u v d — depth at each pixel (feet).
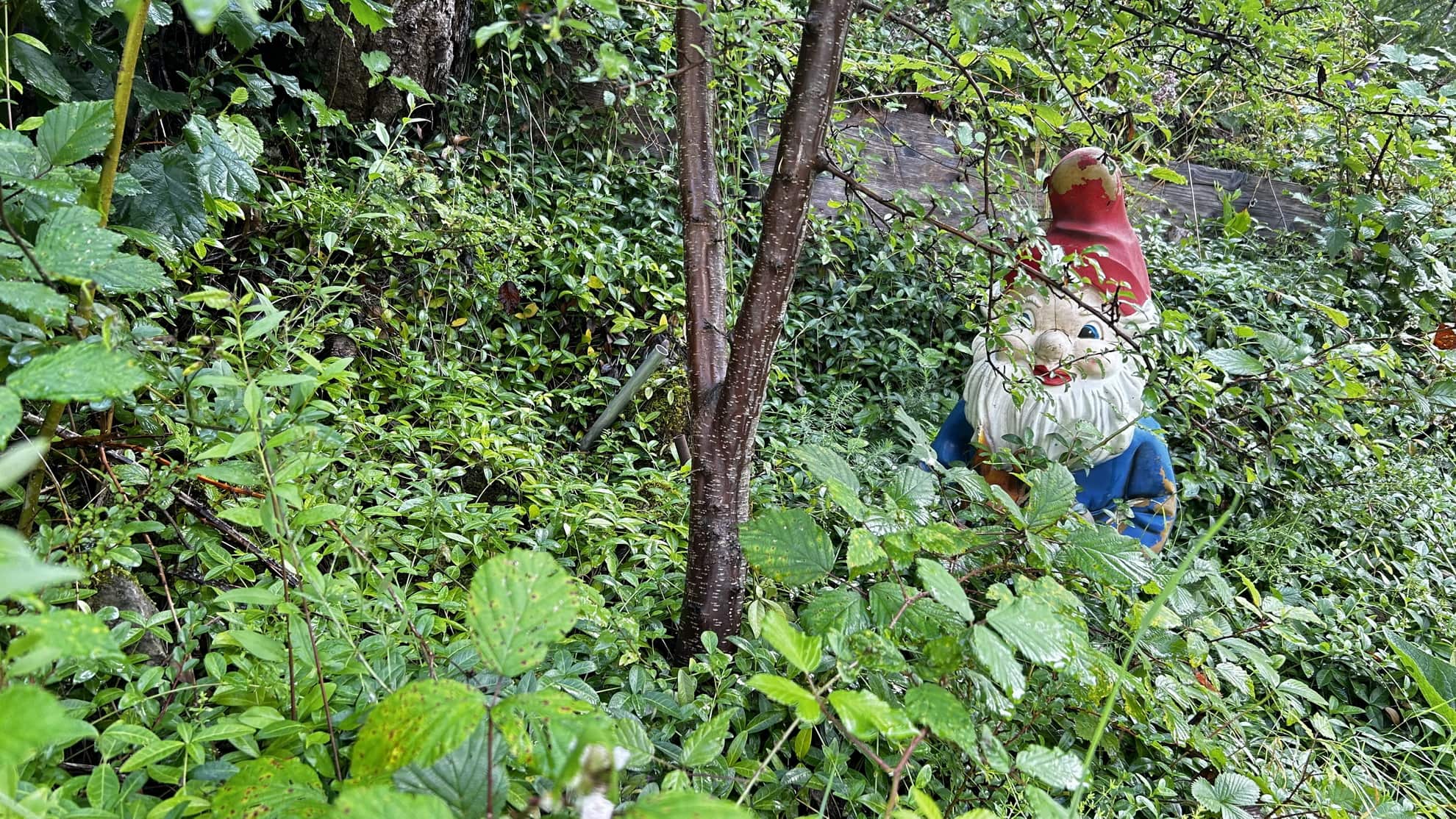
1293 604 8.02
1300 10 7.20
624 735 3.68
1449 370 7.35
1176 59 8.79
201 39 9.08
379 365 8.43
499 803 2.68
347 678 4.01
